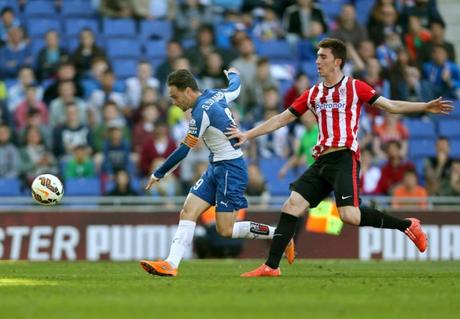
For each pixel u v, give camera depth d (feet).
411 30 241.76
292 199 106.01
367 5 259.60
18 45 225.97
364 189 197.36
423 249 109.81
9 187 197.36
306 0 240.73
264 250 180.34
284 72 234.17
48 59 220.64
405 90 228.02
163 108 210.79
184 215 107.65
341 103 103.65
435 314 67.87
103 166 198.80
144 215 179.52
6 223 176.45
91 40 221.87
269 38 240.73
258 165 207.41
